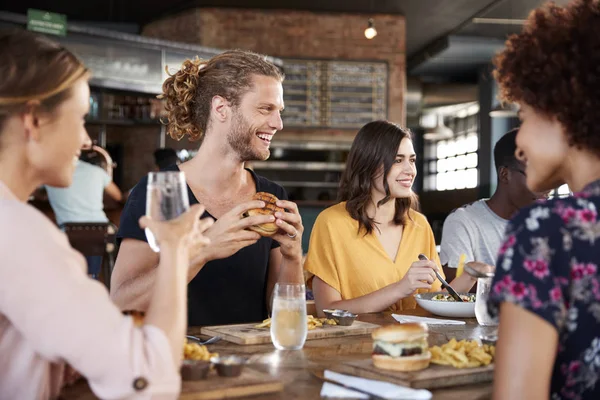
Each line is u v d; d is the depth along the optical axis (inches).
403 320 75.4
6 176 40.4
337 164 341.4
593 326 37.1
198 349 50.6
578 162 40.1
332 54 309.3
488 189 377.7
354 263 95.7
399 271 97.3
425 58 382.3
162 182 45.3
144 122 263.4
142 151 298.7
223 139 77.5
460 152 497.0
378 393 43.3
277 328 58.4
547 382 36.0
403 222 100.3
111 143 304.2
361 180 97.6
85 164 189.0
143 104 268.2
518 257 37.0
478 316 73.5
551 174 41.6
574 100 38.4
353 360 54.6
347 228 96.7
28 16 231.1
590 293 36.9
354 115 310.8
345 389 44.4
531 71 40.0
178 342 40.1
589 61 38.4
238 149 77.4
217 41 300.2
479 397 45.1
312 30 307.9
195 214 44.9
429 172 540.4
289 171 354.9
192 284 77.3
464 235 106.3
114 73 249.4
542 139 40.7
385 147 95.7
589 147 38.8
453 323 74.4
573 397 38.0
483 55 368.5
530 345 35.8
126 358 37.0
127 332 37.6
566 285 36.7
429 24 333.7
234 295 78.7
